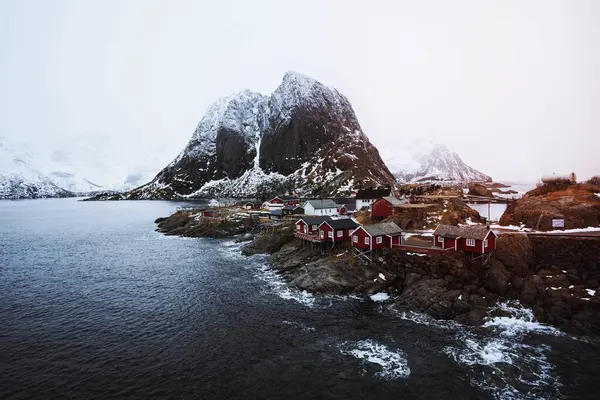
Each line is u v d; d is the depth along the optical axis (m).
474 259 47.75
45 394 27.23
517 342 34.12
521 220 59.69
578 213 56.00
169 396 27.03
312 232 66.19
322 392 27.31
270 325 38.81
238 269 62.22
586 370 29.67
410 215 69.62
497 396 26.69
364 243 51.59
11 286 54.06
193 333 37.28
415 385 28.00
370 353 32.66
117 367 30.98
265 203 143.75
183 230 107.62
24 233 111.75
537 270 47.16
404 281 47.69
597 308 37.59
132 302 46.62
